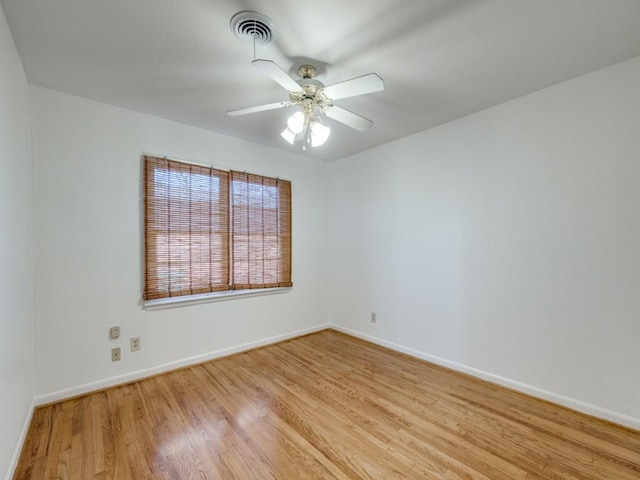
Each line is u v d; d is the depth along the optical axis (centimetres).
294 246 377
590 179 207
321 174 408
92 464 162
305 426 197
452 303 283
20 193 183
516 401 228
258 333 341
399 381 260
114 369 248
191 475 156
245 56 185
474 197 267
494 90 228
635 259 191
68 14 149
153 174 266
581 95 210
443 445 179
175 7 145
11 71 163
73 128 231
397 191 331
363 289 369
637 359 190
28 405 196
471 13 151
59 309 224
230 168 318
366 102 246
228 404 222
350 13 150
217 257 307
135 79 210
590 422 201
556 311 222
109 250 246
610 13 151
